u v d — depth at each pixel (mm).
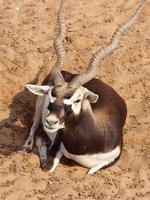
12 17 20156
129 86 17234
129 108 16453
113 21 20203
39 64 17891
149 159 14727
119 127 14320
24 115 16062
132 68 17953
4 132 15328
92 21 20141
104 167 14289
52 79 13234
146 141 15273
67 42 18984
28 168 14328
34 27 19672
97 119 13719
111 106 14453
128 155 14766
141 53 18594
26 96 16703
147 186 13984
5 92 16703
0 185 13828
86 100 13062
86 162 14086
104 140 13742
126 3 21109
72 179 14047
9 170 14211
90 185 13891
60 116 12344
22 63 17859
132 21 13055
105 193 13711
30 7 20719
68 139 13602
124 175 14234
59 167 14414
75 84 12562
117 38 13016
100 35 19453
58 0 21188
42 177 14102
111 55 18359
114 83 17344
